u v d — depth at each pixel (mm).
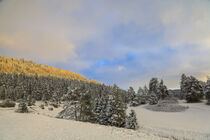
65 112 33281
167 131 21844
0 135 11273
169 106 45312
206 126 23125
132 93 63500
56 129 14188
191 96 49500
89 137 12109
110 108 26781
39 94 73688
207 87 43219
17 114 23266
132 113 25656
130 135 13742
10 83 83500
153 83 75750
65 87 92438
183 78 67875
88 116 29734
